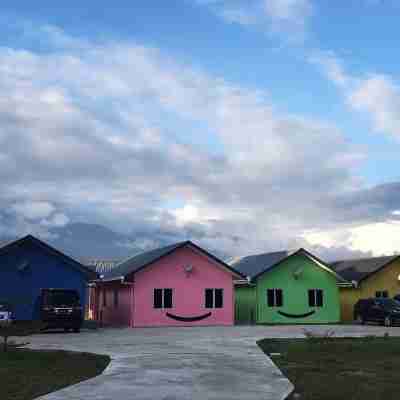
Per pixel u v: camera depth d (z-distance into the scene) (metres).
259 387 12.23
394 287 45.50
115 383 12.70
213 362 16.27
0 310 30.17
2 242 34.81
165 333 28.70
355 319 39.38
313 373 14.30
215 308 37.72
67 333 28.66
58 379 13.36
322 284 41.50
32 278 33.59
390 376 13.82
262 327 34.81
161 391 11.74
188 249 37.72
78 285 34.50
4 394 11.47
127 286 37.34
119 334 27.89
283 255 41.41
